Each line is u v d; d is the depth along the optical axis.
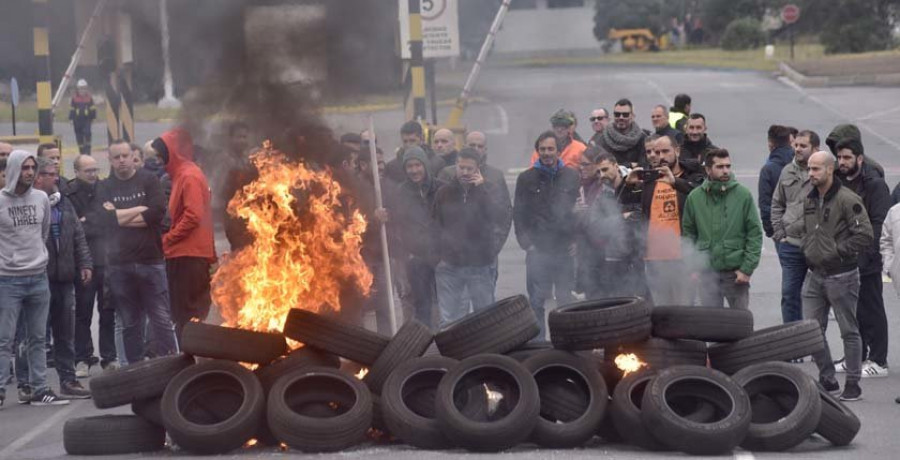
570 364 26.56
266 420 26.14
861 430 27.84
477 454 25.25
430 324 37.12
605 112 43.97
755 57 146.62
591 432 25.95
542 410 26.41
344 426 25.55
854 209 30.89
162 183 39.25
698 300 37.84
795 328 27.48
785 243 34.91
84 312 37.31
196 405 26.50
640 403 26.33
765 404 26.42
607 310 26.81
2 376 32.75
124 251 35.19
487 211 35.94
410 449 25.91
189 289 34.91
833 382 31.53
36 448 28.08
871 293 33.91
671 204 35.03
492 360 26.05
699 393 25.88
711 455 25.16
